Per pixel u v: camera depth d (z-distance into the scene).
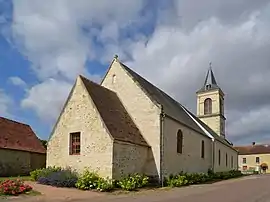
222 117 51.53
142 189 18.36
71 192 15.84
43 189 16.27
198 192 16.86
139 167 20.62
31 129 31.50
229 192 16.83
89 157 19.00
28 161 27.36
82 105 20.14
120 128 20.19
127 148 19.52
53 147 20.70
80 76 21.00
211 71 53.34
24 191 15.00
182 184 22.02
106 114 20.03
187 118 31.47
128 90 23.86
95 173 18.33
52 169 19.52
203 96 51.84
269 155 78.19
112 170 17.97
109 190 17.00
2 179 19.77
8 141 26.00
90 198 14.12
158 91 29.83
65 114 20.73
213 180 29.72
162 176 21.34
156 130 21.98
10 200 13.03
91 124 19.44
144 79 28.61
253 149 81.94
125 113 22.84
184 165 25.77
